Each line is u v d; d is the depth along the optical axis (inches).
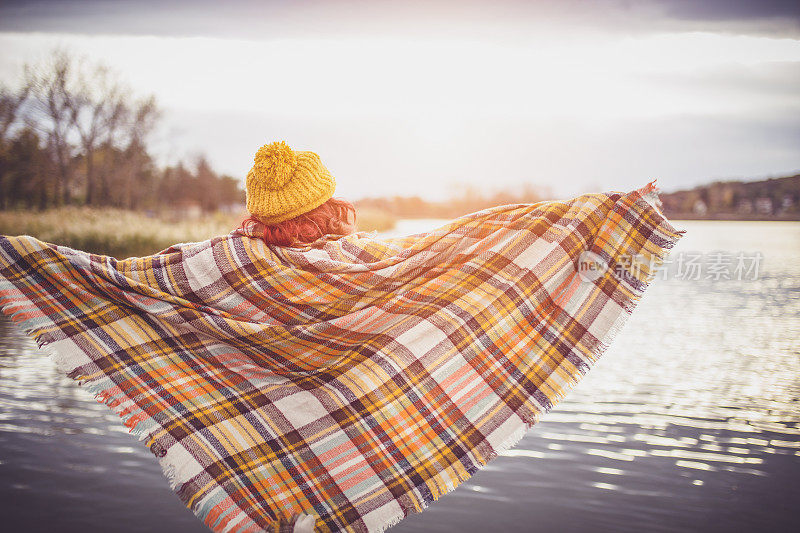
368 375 78.7
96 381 73.6
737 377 236.8
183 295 76.7
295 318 77.0
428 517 135.5
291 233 77.3
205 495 71.8
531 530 128.5
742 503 138.3
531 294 81.4
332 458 76.6
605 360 265.1
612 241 82.6
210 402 75.5
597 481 150.8
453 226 81.9
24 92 1060.5
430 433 77.6
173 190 1224.2
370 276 77.6
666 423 188.9
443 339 79.6
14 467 154.6
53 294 76.0
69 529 126.6
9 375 234.7
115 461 159.5
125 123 1134.4
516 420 77.9
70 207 927.7
